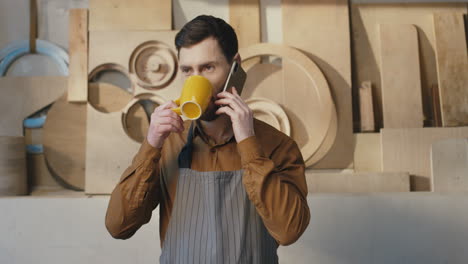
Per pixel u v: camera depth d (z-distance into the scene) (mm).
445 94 2371
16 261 1931
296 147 1065
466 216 1822
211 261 892
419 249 1830
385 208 1850
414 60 2430
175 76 2406
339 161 2361
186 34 915
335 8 2451
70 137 2404
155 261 1900
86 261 1924
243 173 922
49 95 2453
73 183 2381
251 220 941
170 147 1053
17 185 2211
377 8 2496
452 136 2283
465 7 2484
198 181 959
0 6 2543
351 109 2389
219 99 923
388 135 2316
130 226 959
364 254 1844
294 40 2436
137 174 920
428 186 2268
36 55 2508
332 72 2416
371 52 2479
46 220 1940
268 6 2494
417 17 2486
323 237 1859
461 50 2418
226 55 931
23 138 2289
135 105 2408
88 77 2422
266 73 2412
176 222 955
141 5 2445
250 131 892
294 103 2381
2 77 2463
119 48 2418
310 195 1882
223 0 2500
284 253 1872
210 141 1026
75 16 2438
